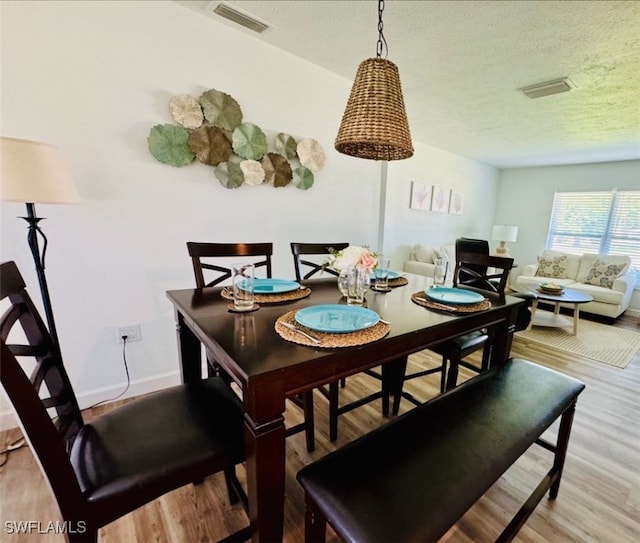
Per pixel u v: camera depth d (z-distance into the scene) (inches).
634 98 109.9
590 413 79.7
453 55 87.2
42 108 60.8
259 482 33.3
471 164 220.1
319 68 98.7
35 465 56.4
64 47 61.4
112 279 72.2
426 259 178.5
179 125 75.1
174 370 83.4
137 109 70.1
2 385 24.4
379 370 96.9
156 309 78.6
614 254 190.5
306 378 33.9
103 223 69.5
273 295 54.9
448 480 32.4
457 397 47.5
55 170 48.0
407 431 39.5
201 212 81.9
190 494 52.3
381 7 61.9
